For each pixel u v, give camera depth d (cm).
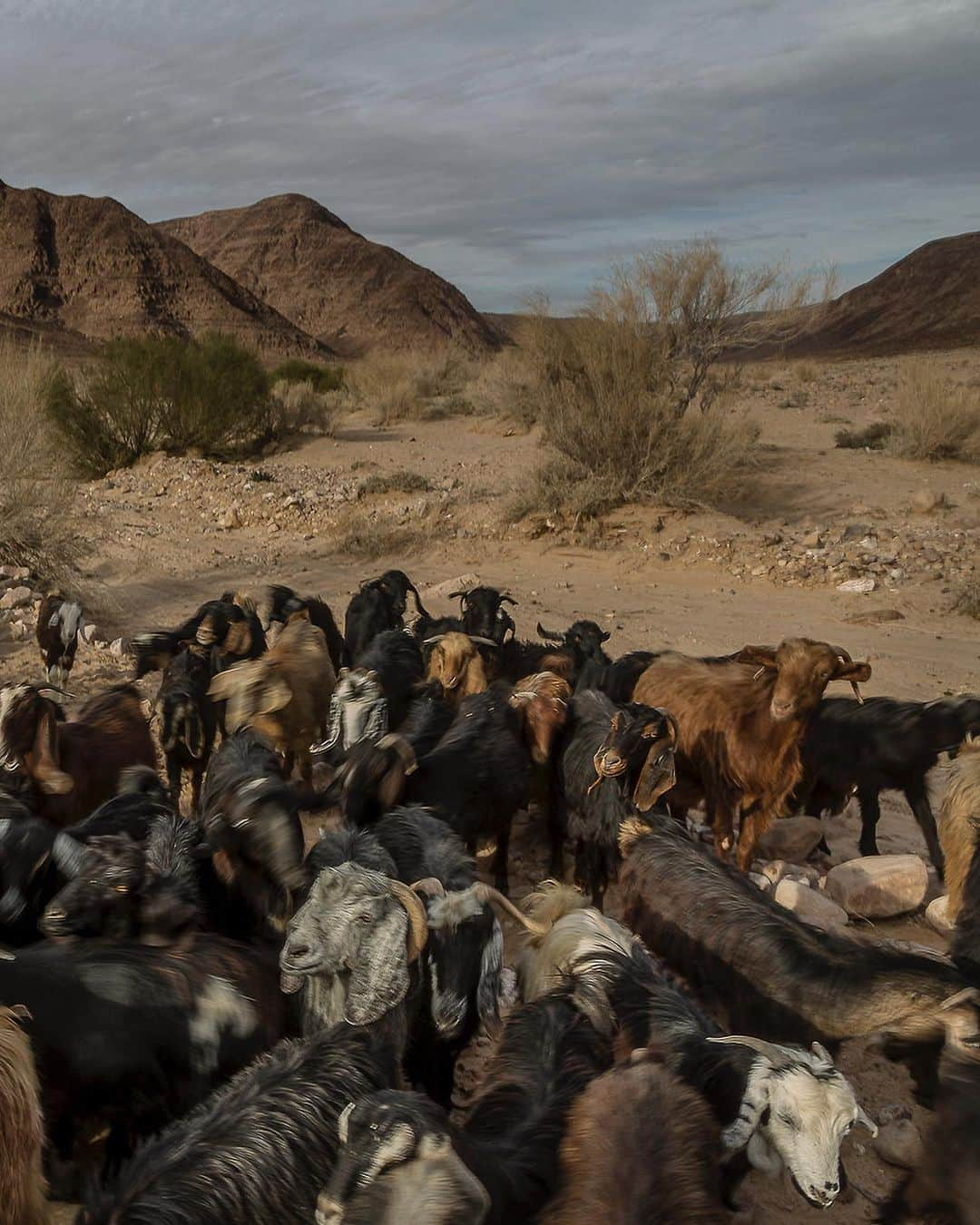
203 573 2033
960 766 812
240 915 593
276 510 2572
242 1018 493
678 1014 522
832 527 2194
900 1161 570
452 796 732
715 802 862
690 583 1931
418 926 499
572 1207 390
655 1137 409
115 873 522
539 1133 425
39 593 1691
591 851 773
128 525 2484
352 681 812
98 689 1260
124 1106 460
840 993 563
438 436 3756
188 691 911
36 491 1847
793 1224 530
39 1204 411
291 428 3741
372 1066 441
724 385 2972
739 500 2406
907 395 2998
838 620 1717
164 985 475
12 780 718
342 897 488
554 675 852
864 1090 629
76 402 3319
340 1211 338
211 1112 412
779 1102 464
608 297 2597
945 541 2072
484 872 881
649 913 664
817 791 988
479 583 1880
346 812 666
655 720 721
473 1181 346
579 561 2072
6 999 438
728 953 608
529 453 3269
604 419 2333
